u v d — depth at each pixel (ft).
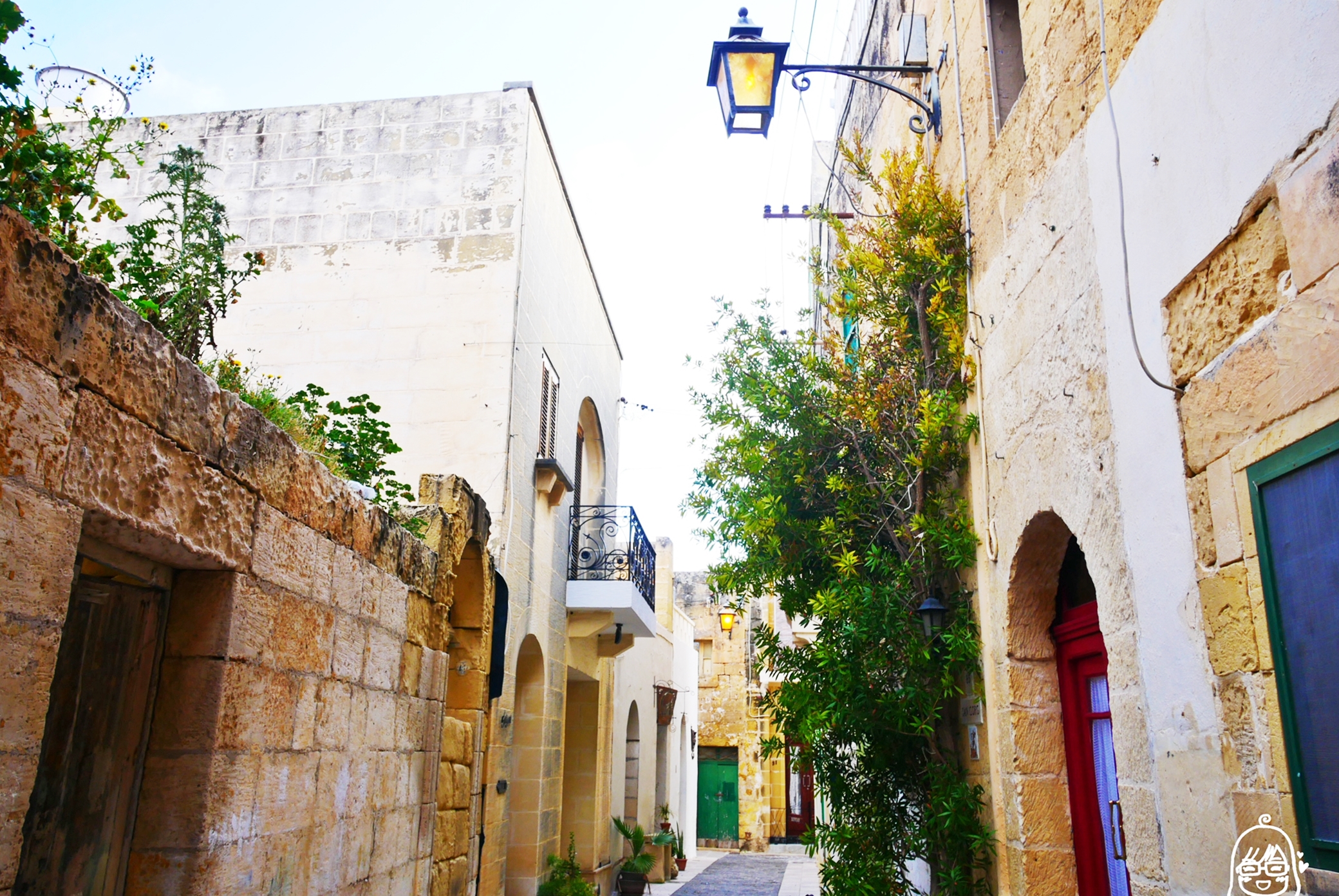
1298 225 8.64
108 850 9.89
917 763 19.54
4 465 7.55
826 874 19.36
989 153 17.62
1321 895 8.11
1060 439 14.15
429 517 18.88
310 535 13.01
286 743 12.13
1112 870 14.65
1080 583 15.94
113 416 8.91
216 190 34.99
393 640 16.12
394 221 34.04
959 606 18.38
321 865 13.10
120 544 9.66
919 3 22.74
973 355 18.44
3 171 9.93
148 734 10.41
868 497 20.86
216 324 33.22
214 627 10.72
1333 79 8.15
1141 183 11.62
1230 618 9.65
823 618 19.94
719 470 22.61
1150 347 11.35
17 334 7.66
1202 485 10.21
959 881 16.81
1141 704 11.62
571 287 41.32
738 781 86.84
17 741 7.67
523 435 33.32
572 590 39.47
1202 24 10.23
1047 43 14.87
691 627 83.92
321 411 31.63
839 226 21.79
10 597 7.62
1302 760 8.46
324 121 35.53
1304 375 8.53
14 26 9.02
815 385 22.34
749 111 19.22
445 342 32.45
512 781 34.96
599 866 44.60
